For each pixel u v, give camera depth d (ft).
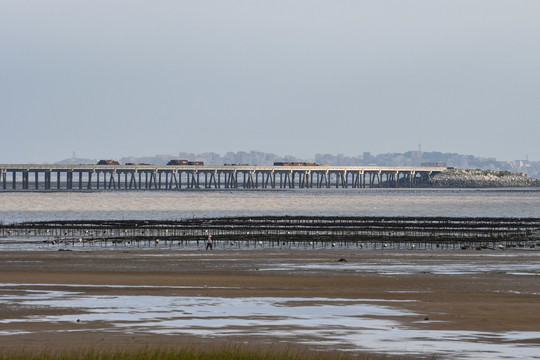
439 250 481.05
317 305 241.14
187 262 395.75
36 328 195.93
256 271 353.51
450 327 201.98
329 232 640.17
